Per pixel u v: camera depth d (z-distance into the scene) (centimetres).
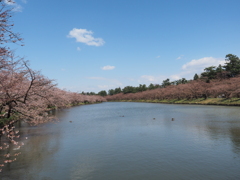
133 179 947
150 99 11806
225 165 1090
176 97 8700
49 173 1037
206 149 1381
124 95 16525
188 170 1034
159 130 2128
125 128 2359
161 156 1260
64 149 1474
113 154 1329
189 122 2614
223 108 4475
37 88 1708
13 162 1204
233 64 7412
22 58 1300
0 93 1407
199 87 7125
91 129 2362
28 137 1917
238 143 1508
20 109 1834
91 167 1109
